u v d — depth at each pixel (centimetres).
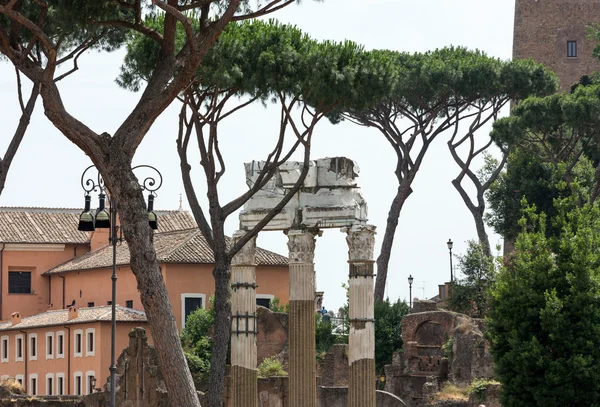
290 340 7312
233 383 7331
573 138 11294
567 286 7375
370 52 6550
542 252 7462
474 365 9925
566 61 15362
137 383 10350
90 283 14100
